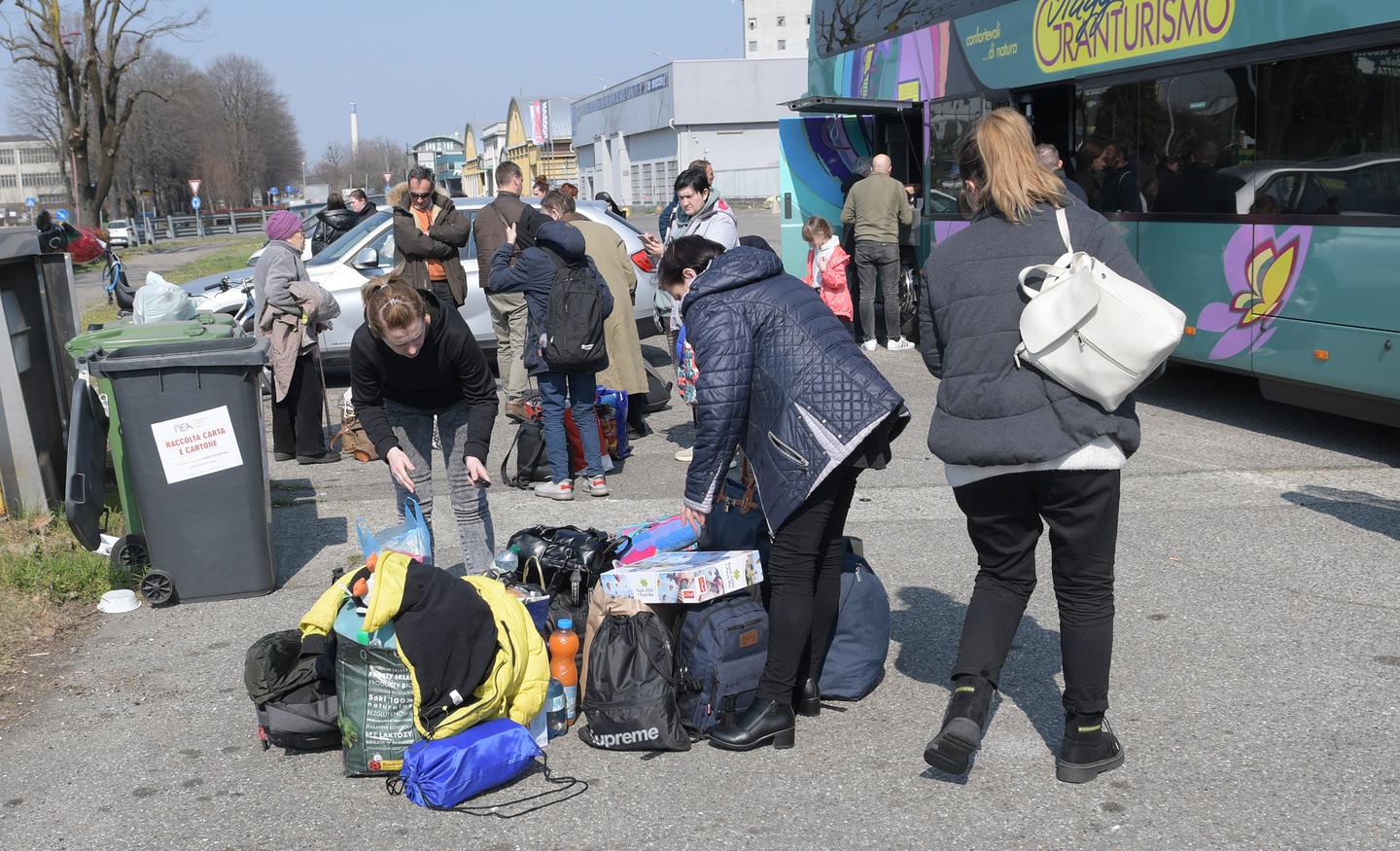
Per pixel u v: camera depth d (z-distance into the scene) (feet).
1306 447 26.13
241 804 12.16
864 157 46.73
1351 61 24.29
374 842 11.31
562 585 14.65
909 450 27.45
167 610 18.21
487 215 32.01
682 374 25.95
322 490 25.96
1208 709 13.38
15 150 414.41
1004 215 11.39
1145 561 18.70
